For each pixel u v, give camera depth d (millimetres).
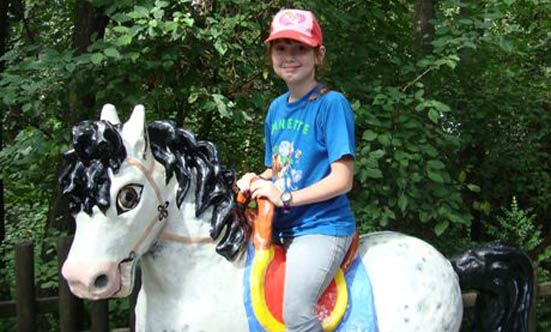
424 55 3127
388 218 2785
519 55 3842
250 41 2756
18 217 4988
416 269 1613
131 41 2461
